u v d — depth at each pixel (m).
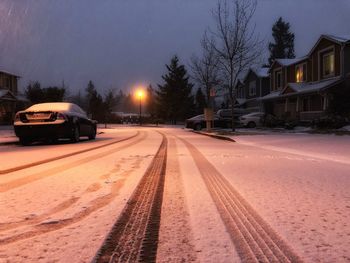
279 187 6.09
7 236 3.68
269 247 3.39
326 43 30.55
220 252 3.28
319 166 8.59
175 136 22.45
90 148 13.17
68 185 6.20
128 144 15.27
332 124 23.31
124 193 5.60
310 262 3.06
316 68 32.31
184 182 6.48
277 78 41.94
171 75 65.94
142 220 4.23
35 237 3.66
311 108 33.50
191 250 3.32
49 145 15.22
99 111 68.25
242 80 54.06
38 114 15.20
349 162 9.41
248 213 4.53
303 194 5.58
